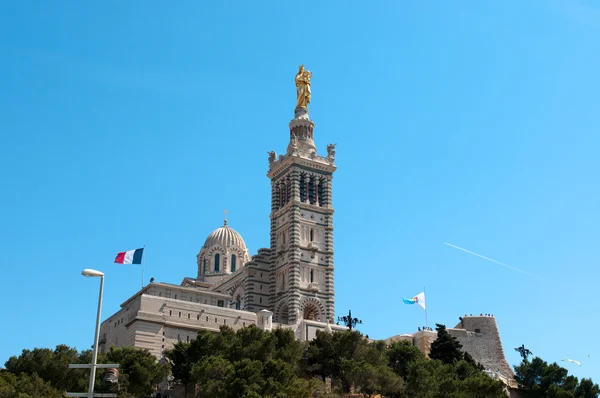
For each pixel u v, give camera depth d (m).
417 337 189.12
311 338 171.88
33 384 116.94
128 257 145.12
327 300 190.75
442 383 133.50
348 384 142.38
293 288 186.50
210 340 138.50
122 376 125.38
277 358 134.38
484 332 197.38
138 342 154.38
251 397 110.81
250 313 170.88
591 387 172.62
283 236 197.38
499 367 193.25
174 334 159.38
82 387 122.56
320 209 199.00
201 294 186.00
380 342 162.12
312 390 124.19
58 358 131.62
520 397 172.50
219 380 122.25
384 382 135.75
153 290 180.25
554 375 174.00
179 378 138.62
